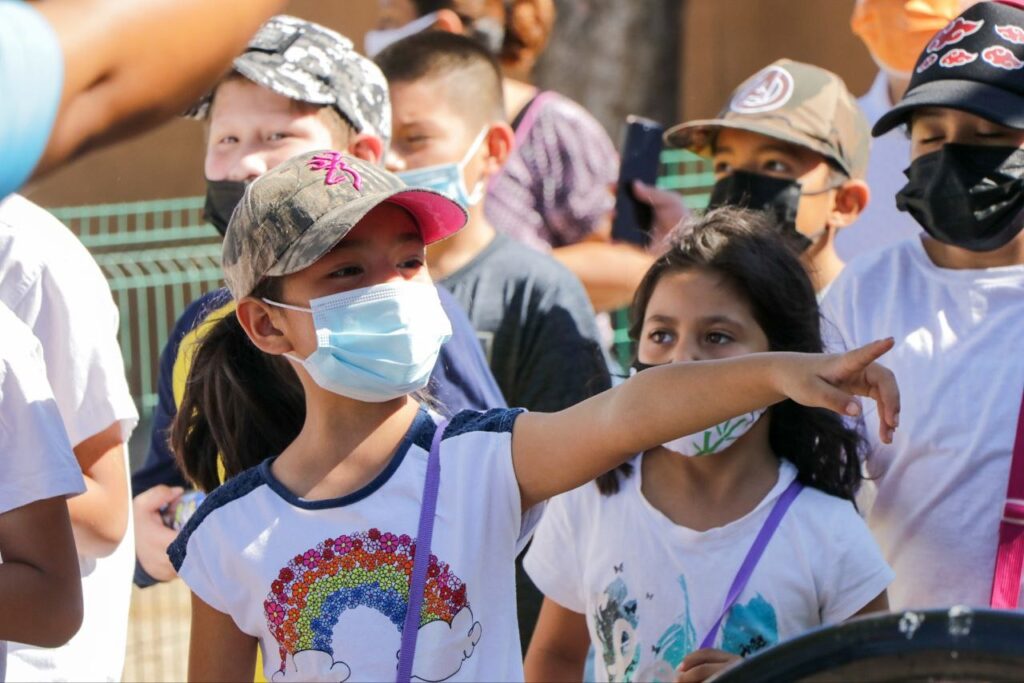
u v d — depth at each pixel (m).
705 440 4.98
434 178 7.85
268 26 7.07
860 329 5.93
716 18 24.73
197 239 17.84
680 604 5.12
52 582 4.45
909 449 5.60
